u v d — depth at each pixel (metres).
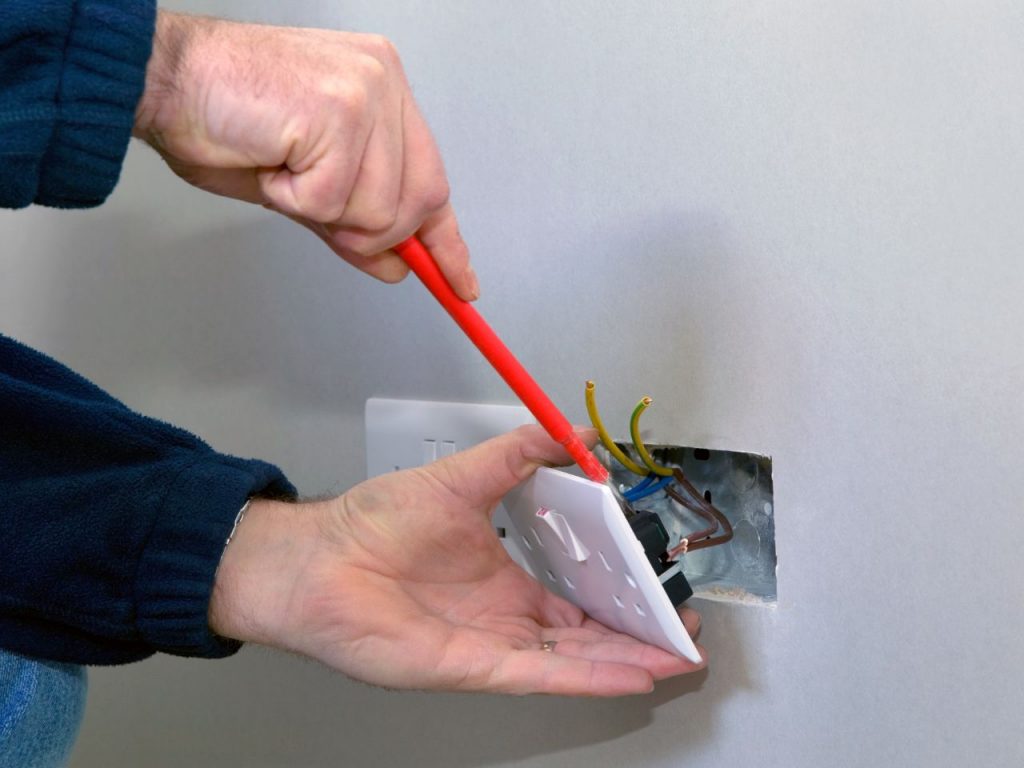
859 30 0.56
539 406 0.57
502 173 0.69
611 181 0.65
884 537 0.60
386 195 0.50
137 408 0.89
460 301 0.57
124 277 0.87
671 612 0.55
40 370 0.71
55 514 0.60
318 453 0.82
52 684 0.63
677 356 0.65
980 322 0.55
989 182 0.54
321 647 0.62
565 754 0.76
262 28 0.51
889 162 0.56
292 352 0.81
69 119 0.47
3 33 0.45
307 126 0.48
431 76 0.71
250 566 0.63
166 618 0.59
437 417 0.75
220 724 0.91
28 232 0.90
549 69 0.66
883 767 0.62
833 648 0.63
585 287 0.68
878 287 0.58
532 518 0.63
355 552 0.63
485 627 0.66
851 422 0.60
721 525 0.66
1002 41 0.52
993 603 0.57
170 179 0.83
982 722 0.59
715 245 0.62
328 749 0.86
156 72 0.49
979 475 0.57
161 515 0.60
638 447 0.64
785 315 0.61
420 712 0.81
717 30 0.60
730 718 0.68
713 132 0.61
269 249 0.81
